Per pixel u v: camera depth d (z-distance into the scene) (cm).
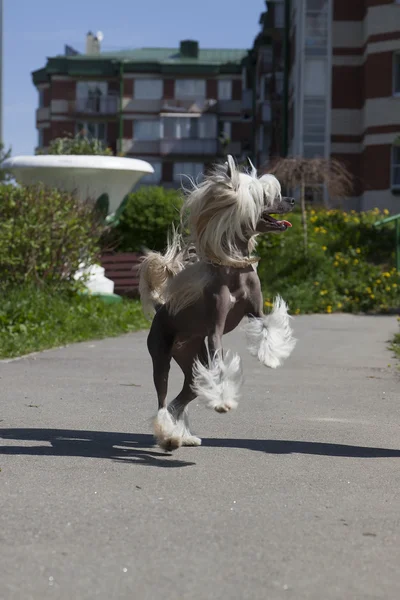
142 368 1254
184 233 759
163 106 8094
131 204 2770
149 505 597
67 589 446
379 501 620
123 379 1155
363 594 449
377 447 794
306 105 4169
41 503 597
